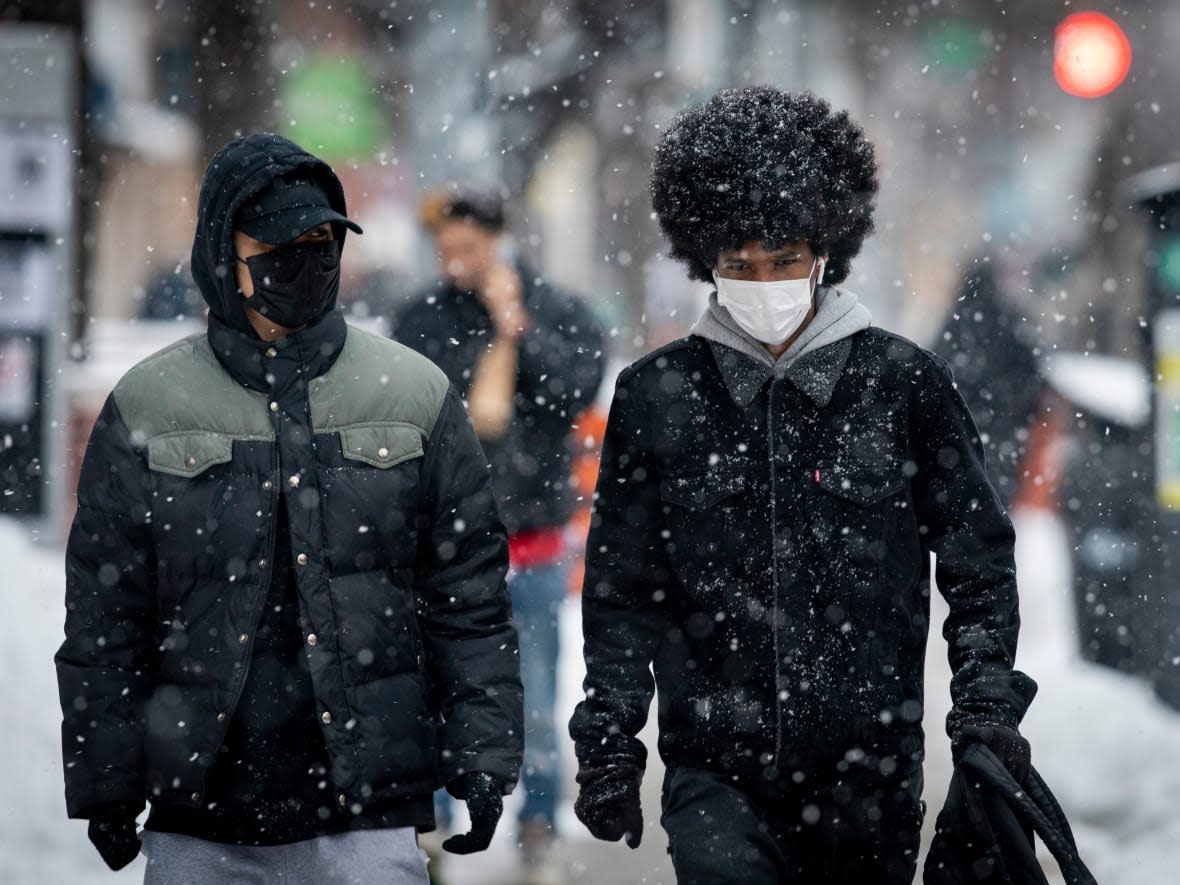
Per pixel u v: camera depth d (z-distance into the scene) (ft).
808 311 38.34
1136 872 59.21
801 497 37.27
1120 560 87.40
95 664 36.70
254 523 36.27
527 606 62.59
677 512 37.83
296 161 36.63
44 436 102.94
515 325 62.95
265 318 37.11
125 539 36.73
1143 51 193.88
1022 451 95.20
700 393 38.06
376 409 37.29
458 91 254.47
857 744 36.83
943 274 296.71
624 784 38.40
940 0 295.28
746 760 37.17
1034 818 35.14
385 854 36.27
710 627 37.63
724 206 36.88
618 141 253.44
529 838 61.82
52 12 117.19
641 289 260.42
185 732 35.91
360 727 36.11
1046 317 176.35
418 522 37.86
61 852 58.70
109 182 251.39
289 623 36.37
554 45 251.19
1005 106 296.10
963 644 37.40
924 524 38.27
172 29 281.95
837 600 36.96
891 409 37.50
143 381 37.17
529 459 62.80
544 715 62.34
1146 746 71.00
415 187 268.41
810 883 37.81
